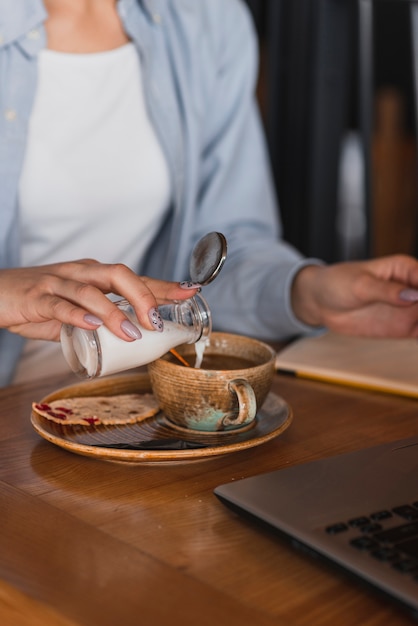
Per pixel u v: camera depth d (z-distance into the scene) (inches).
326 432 36.2
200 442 34.0
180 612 26.8
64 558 28.6
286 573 28.3
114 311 33.5
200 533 29.9
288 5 69.2
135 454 32.5
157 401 35.6
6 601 27.6
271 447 34.9
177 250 52.7
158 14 50.7
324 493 30.5
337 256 76.1
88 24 49.1
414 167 88.4
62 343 34.8
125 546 29.2
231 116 54.7
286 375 41.9
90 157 49.3
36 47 46.5
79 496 31.5
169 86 51.1
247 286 48.1
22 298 34.6
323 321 45.3
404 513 29.4
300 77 70.1
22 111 46.5
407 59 88.0
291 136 71.6
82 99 48.5
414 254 86.7
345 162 85.7
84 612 26.7
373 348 45.0
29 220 48.5
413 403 39.3
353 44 70.6
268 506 29.8
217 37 53.7
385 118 89.4
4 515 30.4
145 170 50.9
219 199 54.1
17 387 39.4
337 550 27.8
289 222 73.3
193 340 35.4
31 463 33.3
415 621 26.8
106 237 51.2
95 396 37.8
